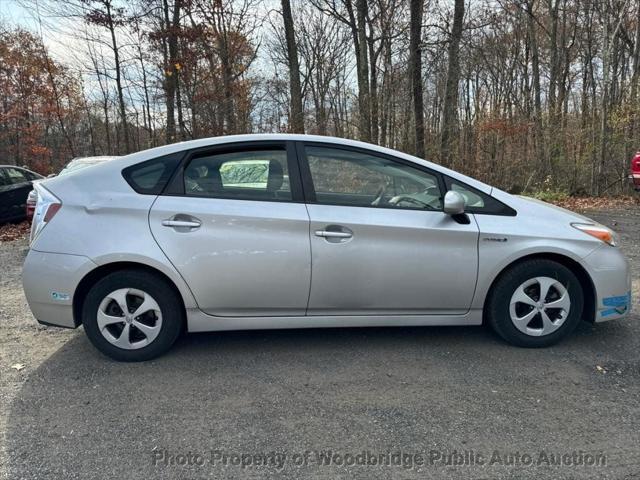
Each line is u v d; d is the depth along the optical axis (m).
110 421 2.76
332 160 3.54
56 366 3.45
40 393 3.07
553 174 14.73
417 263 3.45
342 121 15.55
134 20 16.73
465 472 2.31
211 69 16.59
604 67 14.22
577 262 3.54
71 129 24.95
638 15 14.43
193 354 3.60
